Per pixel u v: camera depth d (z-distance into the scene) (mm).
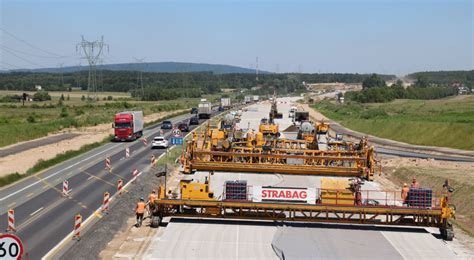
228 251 26000
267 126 67812
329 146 53156
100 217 30578
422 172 49062
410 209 29703
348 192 30938
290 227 30641
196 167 46562
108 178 43938
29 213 31391
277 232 29547
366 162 45688
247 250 26234
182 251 25766
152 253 25250
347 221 30641
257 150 47625
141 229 29531
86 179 43406
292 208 30219
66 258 22781
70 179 43344
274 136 64812
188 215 31109
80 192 37906
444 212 29422
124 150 63719
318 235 29234
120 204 33781
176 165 52062
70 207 33062
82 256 23422
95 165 51281
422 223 30141
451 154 64375
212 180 44469
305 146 53062
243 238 28266
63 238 26094
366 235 29500
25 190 38531
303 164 45688
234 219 31906
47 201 34781
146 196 37375
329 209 30094
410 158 59438
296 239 28266
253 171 45875
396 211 29766
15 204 33844
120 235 28266
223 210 31547
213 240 27734
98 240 26109
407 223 30375
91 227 28297
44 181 42375
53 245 24938
